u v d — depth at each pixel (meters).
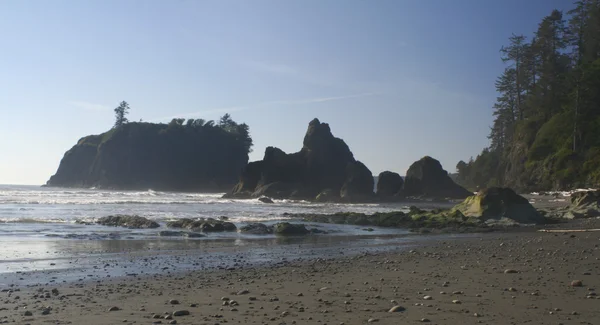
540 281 11.18
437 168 100.50
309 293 10.10
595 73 85.31
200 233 28.48
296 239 26.25
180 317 7.77
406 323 7.25
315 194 96.00
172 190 167.25
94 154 181.38
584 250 17.92
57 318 7.72
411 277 12.21
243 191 99.75
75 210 45.69
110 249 19.58
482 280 11.47
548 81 100.69
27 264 15.05
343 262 16.00
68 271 13.80
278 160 101.88
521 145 103.44
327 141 106.50
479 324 7.14
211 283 11.68
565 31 102.81
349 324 7.21
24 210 44.25
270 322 7.38
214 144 184.12
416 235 29.42
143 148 170.88
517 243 21.44
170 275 13.17
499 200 37.09
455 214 37.59
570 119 91.38
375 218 39.50
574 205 42.88
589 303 8.65
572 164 82.44
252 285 11.30
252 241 24.80
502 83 116.94
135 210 48.06
